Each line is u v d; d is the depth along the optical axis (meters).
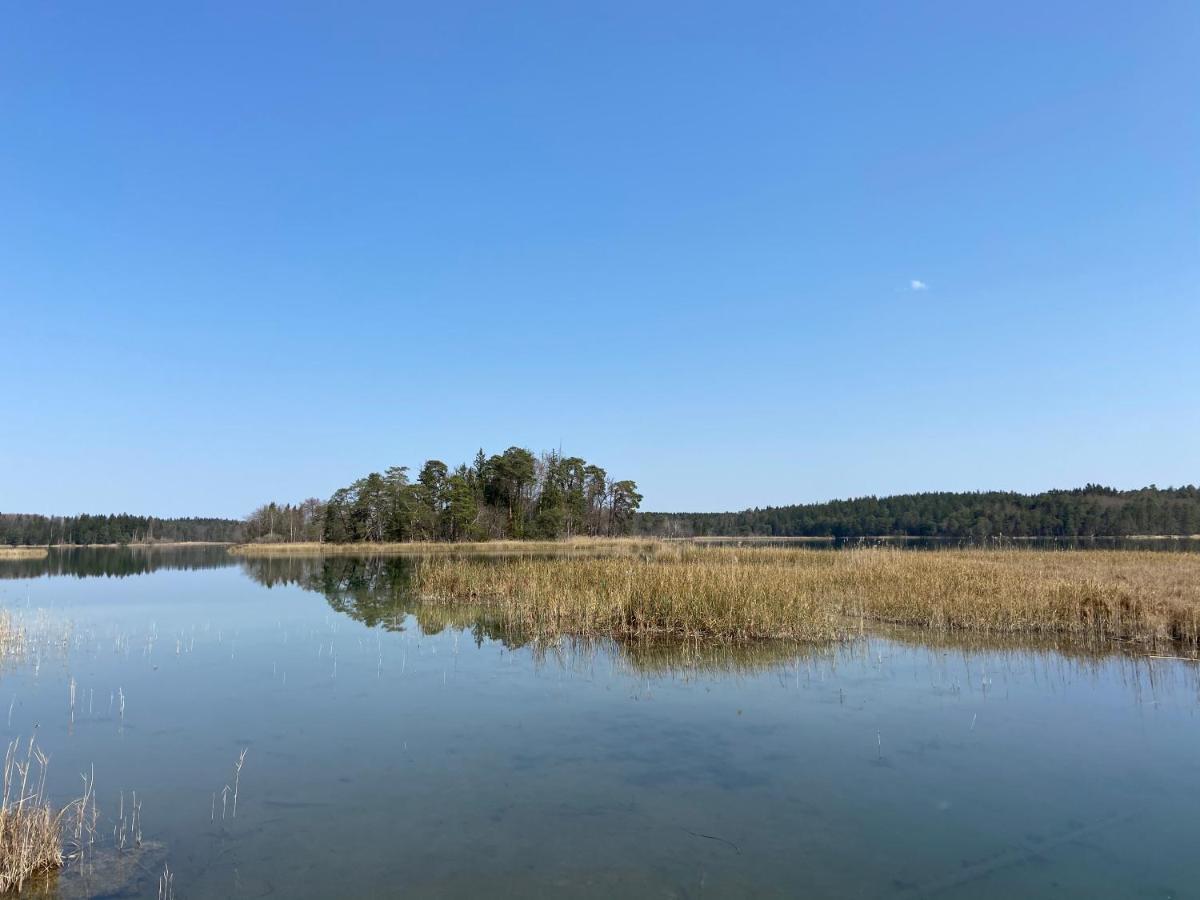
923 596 18.41
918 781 7.74
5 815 6.00
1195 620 14.96
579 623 16.83
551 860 6.00
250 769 8.10
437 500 84.31
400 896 5.42
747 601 16.19
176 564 48.69
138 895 5.43
